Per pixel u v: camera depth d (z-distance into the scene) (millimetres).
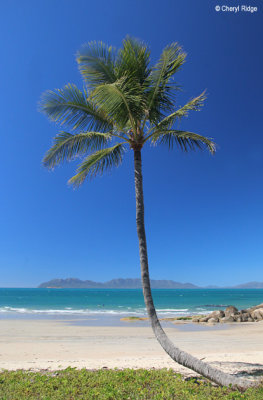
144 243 7055
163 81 7355
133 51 7191
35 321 25203
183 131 7836
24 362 9242
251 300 76250
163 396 5352
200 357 9938
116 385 6047
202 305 55094
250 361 9148
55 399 5238
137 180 7488
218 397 5270
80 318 29062
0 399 5246
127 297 94812
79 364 8805
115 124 7664
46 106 7844
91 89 7531
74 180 8844
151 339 15953
